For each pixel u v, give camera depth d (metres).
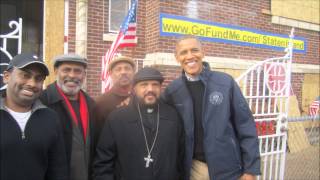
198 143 2.83
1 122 2.07
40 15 6.85
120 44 5.46
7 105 2.19
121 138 2.62
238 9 7.82
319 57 9.48
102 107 3.12
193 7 7.17
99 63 6.77
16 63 2.16
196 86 2.91
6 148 2.04
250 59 8.05
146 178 2.56
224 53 7.64
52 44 6.38
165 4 6.84
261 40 8.24
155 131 2.65
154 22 6.91
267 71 4.16
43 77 2.27
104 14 6.81
